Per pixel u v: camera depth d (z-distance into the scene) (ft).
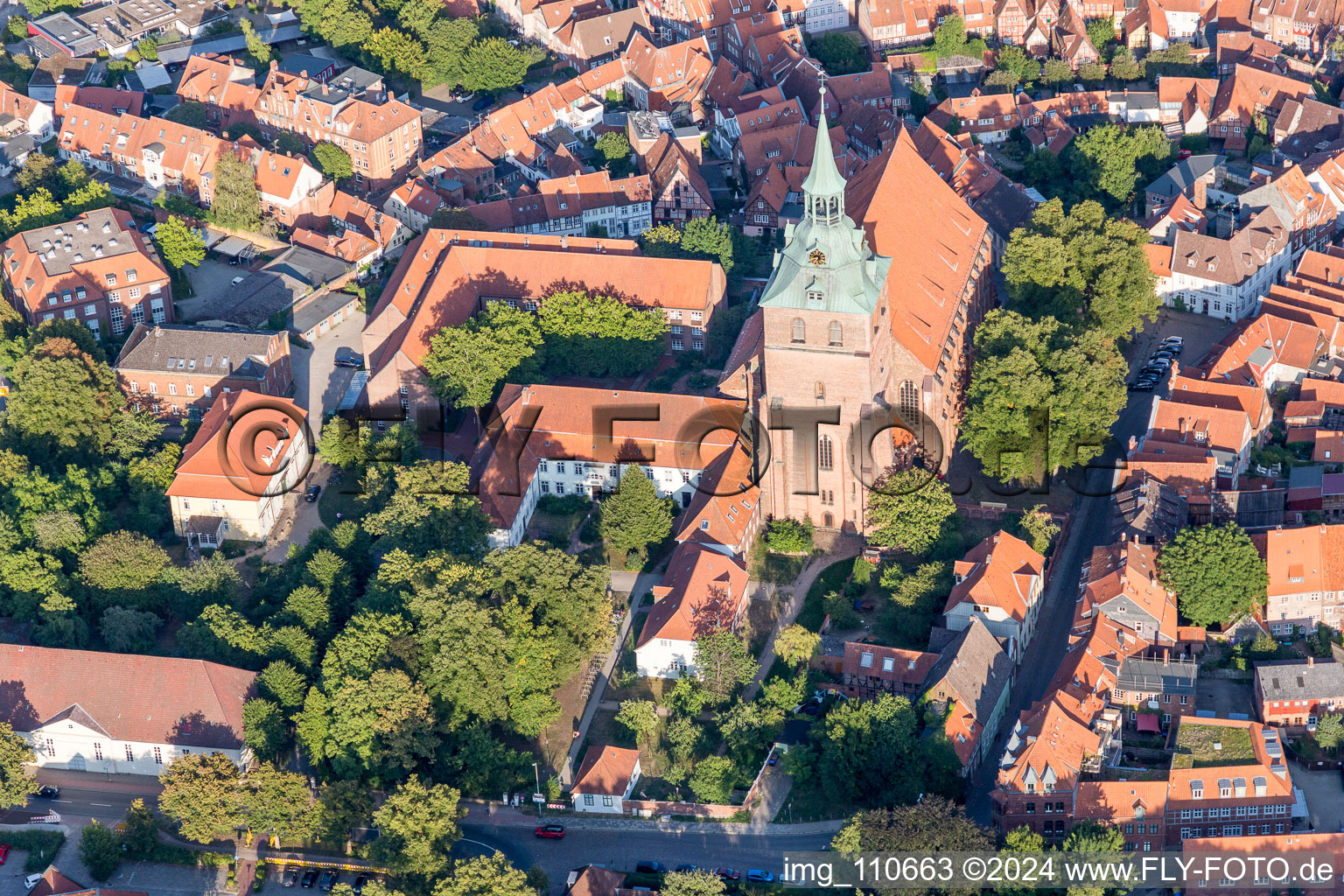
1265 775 646.74
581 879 630.33
